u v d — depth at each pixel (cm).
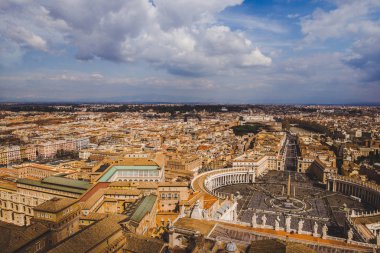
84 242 9406
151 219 15850
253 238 12006
